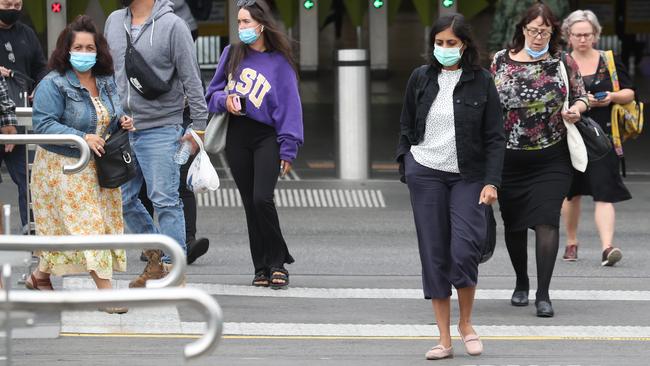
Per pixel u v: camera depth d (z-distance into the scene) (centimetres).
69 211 2481
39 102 2483
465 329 2309
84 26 2484
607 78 3152
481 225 2261
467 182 2270
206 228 3734
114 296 1259
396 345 2398
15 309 1265
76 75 2502
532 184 2656
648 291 2942
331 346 2380
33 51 3222
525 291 2791
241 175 2886
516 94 2631
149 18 2750
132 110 2759
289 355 2294
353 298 2839
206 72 7544
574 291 2936
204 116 2789
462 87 2281
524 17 2644
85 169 2492
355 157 4441
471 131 2269
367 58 4428
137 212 2875
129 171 2520
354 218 3900
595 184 3209
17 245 1545
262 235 2908
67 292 1288
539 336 2488
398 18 11469
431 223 2270
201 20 7088
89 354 2261
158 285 1527
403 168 2331
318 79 7725
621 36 8175
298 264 3234
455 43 2253
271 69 2827
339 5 9725
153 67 2744
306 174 4594
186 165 3136
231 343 2391
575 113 2614
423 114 2284
